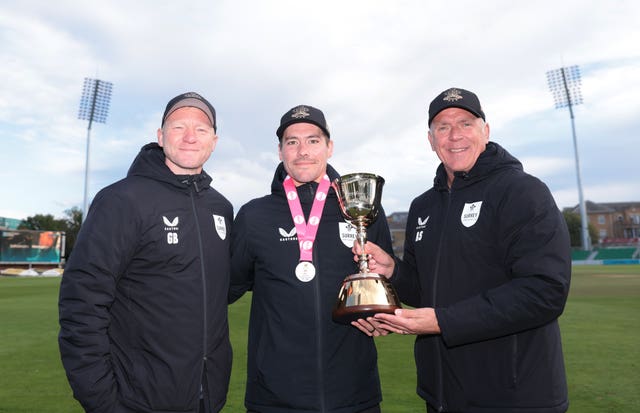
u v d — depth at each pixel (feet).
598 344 18.51
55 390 13.14
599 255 146.41
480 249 6.46
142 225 6.64
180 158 7.18
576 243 203.62
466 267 6.54
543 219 5.92
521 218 6.05
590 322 24.12
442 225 6.95
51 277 102.73
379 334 6.79
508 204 6.22
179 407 6.46
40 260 135.23
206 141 7.42
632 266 112.27
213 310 6.97
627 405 11.24
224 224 7.61
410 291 8.19
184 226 6.92
